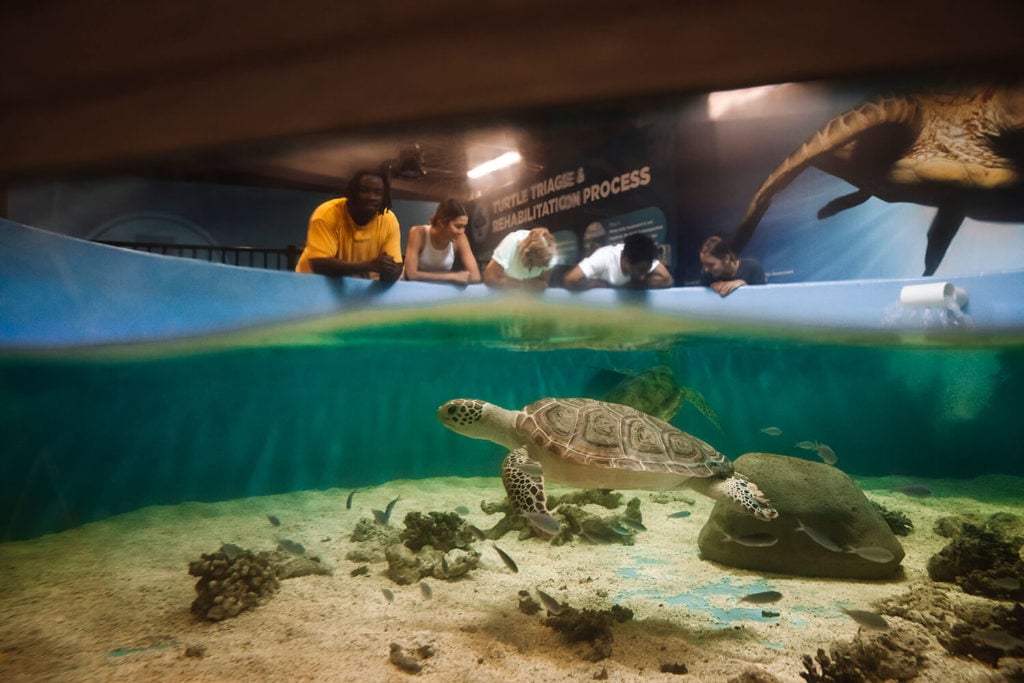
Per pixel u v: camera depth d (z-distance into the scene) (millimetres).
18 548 5879
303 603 4414
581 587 4828
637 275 7996
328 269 6570
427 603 4430
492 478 10508
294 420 9156
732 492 4574
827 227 8773
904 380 12328
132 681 3180
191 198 5484
